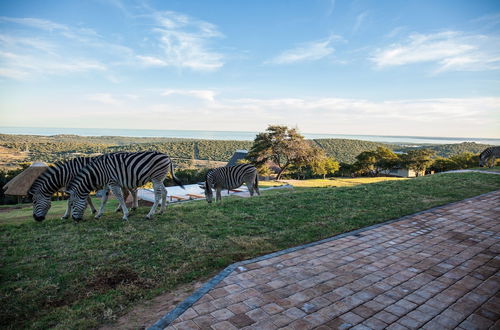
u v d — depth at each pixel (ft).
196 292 13.44
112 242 18.94
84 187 22.40
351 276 15.06
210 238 20.20
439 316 11.69
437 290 13.70
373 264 16.48
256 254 18.08
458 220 24.77
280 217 25.18
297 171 168.55
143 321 11.75
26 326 11.43
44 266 15.76
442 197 33.06
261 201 30.68
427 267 16.12
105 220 23.39
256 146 140.56
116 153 23.31
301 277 14.92
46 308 12.59
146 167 22.99
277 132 136.56
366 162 181.37
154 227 21.98
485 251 18.35
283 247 19.22
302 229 22.30
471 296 13.20
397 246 19.16
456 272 15.53
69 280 14.56
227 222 23.71
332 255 17.71
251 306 12.31
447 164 168.66
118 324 11.56
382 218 25.16
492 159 65.00
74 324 11.46
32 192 23.35
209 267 16.43
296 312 11.91
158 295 13.74
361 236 21.01
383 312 11.95
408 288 13.88
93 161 22.84
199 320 11.34
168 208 27.91
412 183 41.37
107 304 12.85
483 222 24.21
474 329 10.89
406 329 10.87
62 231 20.90
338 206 28.91
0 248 17.90
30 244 18.52
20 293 13.34
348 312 11.94
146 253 17.63
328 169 162.20
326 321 11.32
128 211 25.50
